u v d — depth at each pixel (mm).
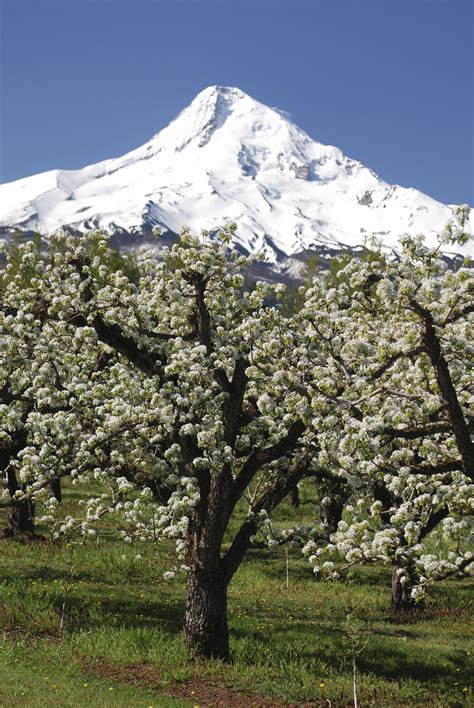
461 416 12438
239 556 17219
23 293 17828
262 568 30938
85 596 21828
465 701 16359
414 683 17234
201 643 17031
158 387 16484
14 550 28750
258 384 16609
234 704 15188
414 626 23875
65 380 18391
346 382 13688
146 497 16422
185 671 16422
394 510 13320
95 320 17078
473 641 22078
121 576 26594
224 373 16906
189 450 16297
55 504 16672
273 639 19359
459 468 13227
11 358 18078
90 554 28672
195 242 16984
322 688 16234
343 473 14883
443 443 14109
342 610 25391
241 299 16719
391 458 13602
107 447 18156
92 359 18875
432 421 13562
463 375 13992
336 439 13195
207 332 16922
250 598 25938
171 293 17016
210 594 17125
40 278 17922
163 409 15500
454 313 12242
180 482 16516
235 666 16844
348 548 13156
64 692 14578
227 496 16859
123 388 15859
